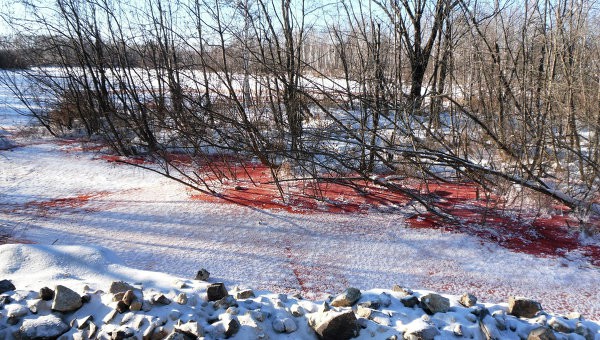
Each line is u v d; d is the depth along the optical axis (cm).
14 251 419
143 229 552
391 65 834
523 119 652
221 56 879
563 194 585
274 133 726
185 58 998
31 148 1019
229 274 442
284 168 757
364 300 340
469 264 470
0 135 1099
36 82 1266
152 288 363
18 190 709
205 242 516
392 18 782
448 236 534
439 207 613
